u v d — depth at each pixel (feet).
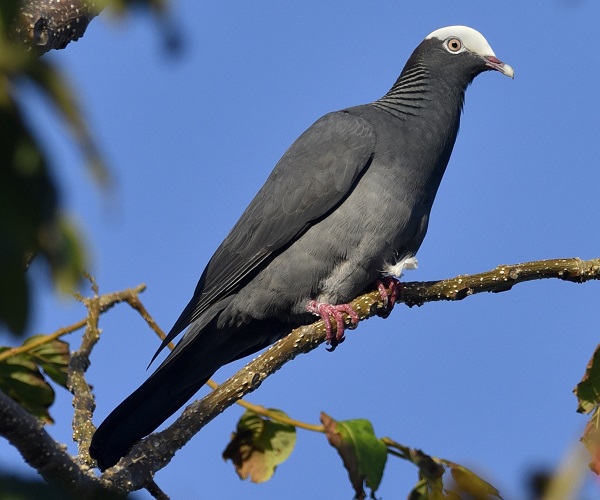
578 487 13.32
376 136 40.37
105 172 9.73
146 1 10.05
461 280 30.19
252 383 26.81
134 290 31.30
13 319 9.78
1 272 9.62
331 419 20.95
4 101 9.53
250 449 28.63
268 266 39.73
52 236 9.78
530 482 13.67
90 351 29.22
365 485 20.75
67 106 9.68
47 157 9.49
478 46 45.24
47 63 9.80
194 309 39.32
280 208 39.75
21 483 10.49
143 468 24.64
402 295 30.68
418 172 40.16
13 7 10.12
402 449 22.65
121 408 32.42
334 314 36.99
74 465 20.11
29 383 29.25
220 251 40.70
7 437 18.86
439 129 42.09
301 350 28.04
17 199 9.46
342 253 38.88
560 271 29.99
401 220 39.17
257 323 40.52
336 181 39.40
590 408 23.49
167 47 10.23
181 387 38.29
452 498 22.09
